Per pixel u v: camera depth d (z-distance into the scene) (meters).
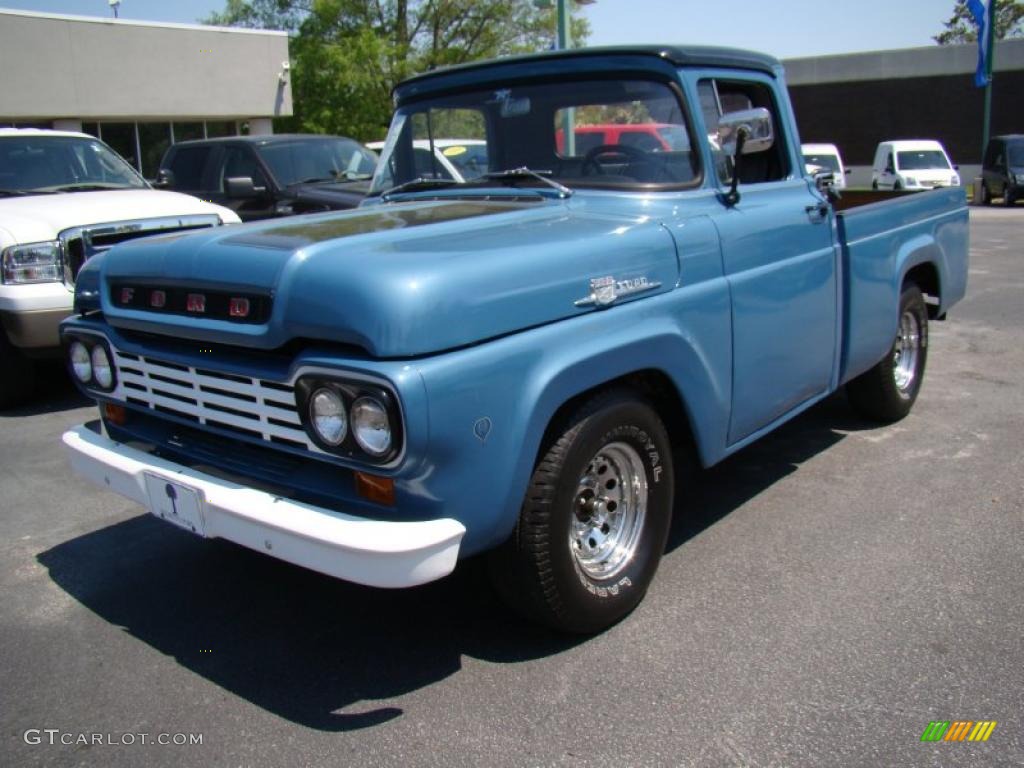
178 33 22.67
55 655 3.44
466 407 2.69
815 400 4.62
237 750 2.86
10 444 6.02
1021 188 23.97
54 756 2.85
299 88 26.80
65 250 6.43
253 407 3.02
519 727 2.92
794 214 4.27
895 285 5.20
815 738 2.81
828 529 4.31
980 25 27.97
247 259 2.97
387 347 2.61
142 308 3.37
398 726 2.95
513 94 4.21
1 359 6.62
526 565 3.10
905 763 2.70
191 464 3.37
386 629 3.56
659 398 3.77
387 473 2.65
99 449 3.53
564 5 10.30
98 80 21.56
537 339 2.92
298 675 3.27
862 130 35.34
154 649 3.47
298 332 2.79
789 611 3.56
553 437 3.11
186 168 10.81
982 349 7.93
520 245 3.04
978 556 3.99
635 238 3.38
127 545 4.41
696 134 3.85
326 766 2.77
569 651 3.34
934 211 5.78
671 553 4.11
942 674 3.12
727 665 3.21
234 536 2.94
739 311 3.81
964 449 5.36
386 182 4.75
